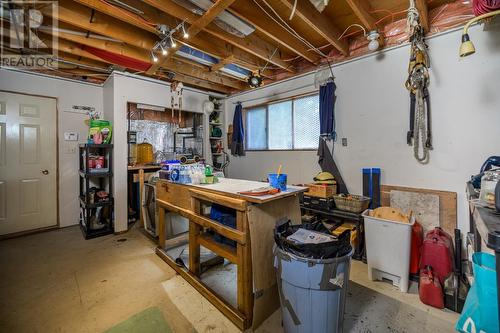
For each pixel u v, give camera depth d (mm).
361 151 3012
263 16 2379
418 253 2254
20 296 1976
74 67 3402
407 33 2561
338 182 3176
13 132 3355
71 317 1736
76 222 3906
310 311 1376
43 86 3553
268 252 1742
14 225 3387
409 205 2592
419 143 2553
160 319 1726
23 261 2615
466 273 1979
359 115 3016
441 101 2410
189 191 2221
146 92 3875
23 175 3443
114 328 1636
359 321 1721
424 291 1899
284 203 1945
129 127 4227
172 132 4801
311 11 2266
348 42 3014
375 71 2863
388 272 2166
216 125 5074
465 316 1321
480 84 2205
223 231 1824
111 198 3527
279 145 4105
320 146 3316
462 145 2314
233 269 2471
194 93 4559
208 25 2340
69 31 2400
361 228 2670
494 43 2129
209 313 1801
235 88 4527
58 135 3705
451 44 2334
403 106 2672
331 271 1330
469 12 2213
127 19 2135
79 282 2199
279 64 3320
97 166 3451
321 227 1747
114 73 3539
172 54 2920
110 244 3119
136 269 2451
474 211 1303
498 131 2139
